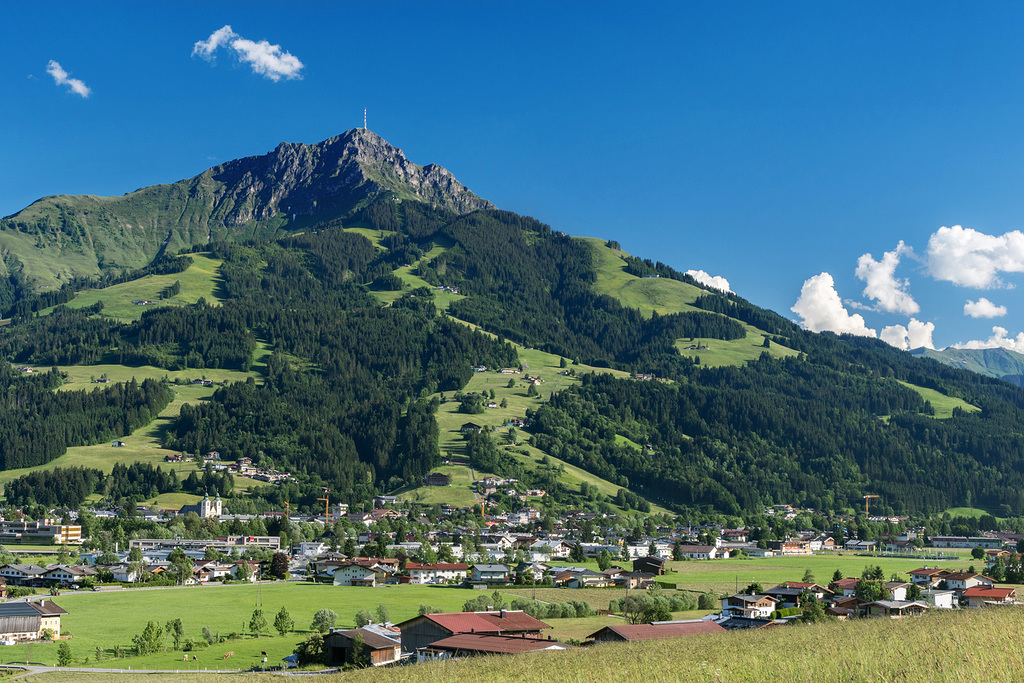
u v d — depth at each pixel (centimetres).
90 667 10238
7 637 11988
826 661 6362
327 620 13438
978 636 6831
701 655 7169
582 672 6750
